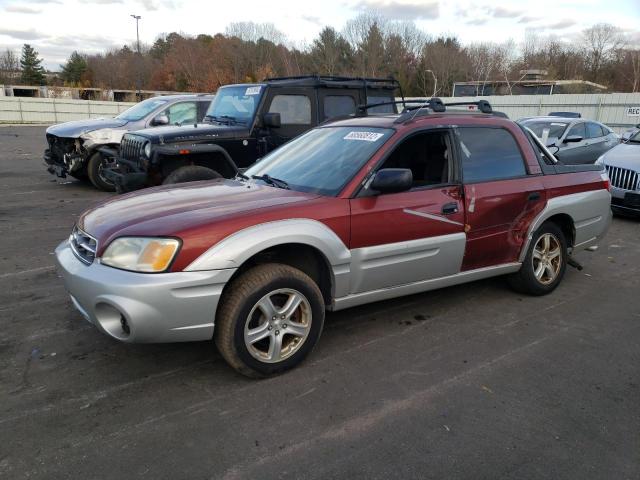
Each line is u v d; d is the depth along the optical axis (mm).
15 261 5777
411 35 58719
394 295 4023
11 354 3713
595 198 5262
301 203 3535
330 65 55906
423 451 2768
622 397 3311
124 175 7199
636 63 59406
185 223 3186
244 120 7801
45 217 7961
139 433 2879
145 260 3062
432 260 4094
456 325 4340
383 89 8812
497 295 5043
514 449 2797
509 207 4500
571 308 4762
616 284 5469
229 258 3141
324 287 3760
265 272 3334
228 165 7488
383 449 2779
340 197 3662
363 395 3283
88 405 3129
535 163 4816
